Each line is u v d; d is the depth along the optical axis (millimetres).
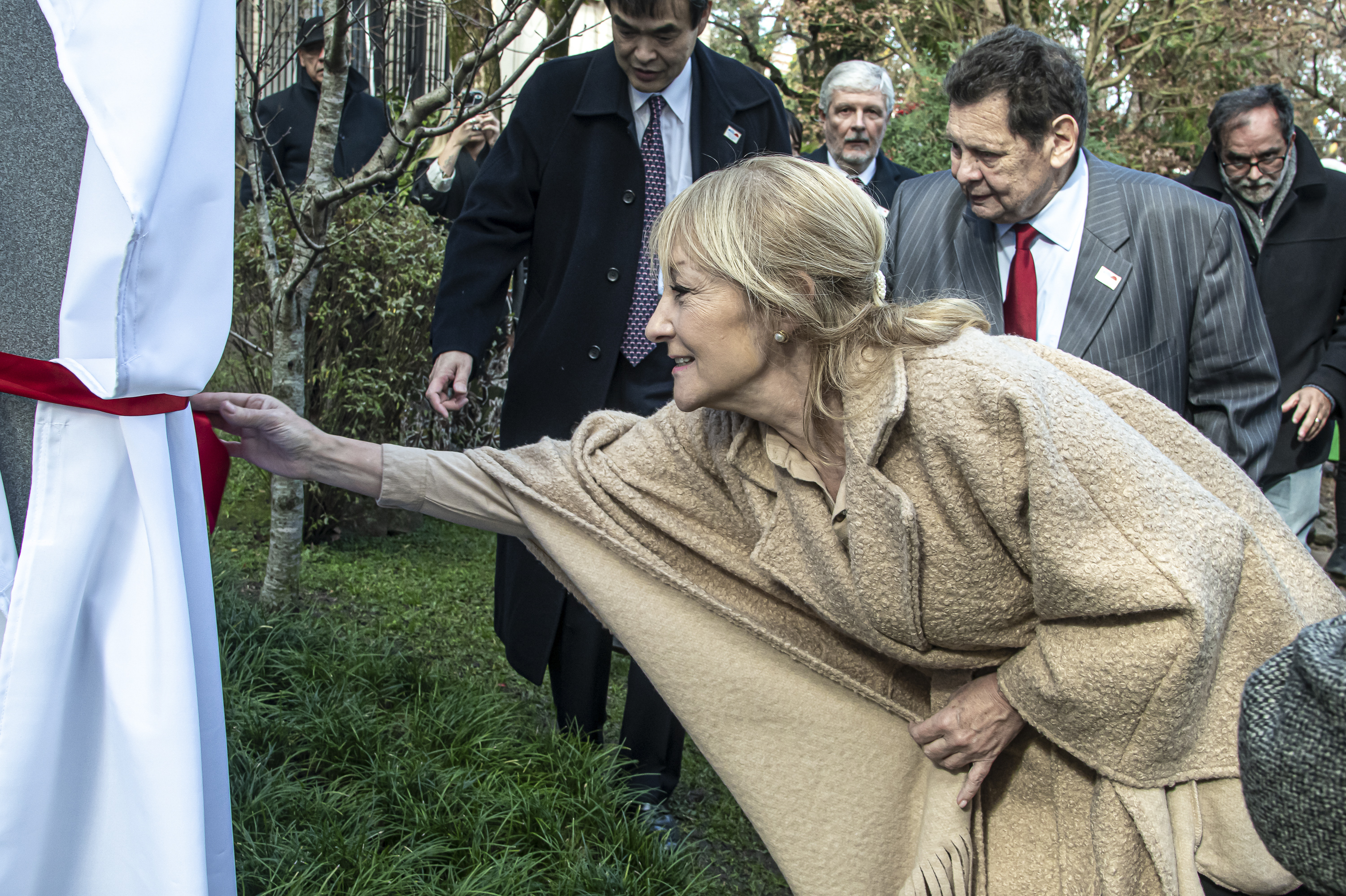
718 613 1952
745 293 1682
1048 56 2453
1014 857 1852
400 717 3023
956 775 1836
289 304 3479
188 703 1422
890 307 1729
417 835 2482
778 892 2738
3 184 1333
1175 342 2590
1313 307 4031
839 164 4617
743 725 1949
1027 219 2625
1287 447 3998
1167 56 11875
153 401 1424
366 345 4793
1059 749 1780
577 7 2971
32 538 1360
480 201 3045
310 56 5113
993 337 1880
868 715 1932
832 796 1925
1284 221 4047
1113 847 1666
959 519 1636
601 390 2969
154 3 1253
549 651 2988
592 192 2977
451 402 2949
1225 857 1687
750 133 3150
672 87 3016
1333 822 916
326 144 3332
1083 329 2568
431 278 4777
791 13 12133
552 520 2008
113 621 1430
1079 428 1586
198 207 1413
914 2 11500
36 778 1360
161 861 1402
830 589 1797
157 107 1261
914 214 2887
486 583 4637
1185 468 1808
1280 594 1645
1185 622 1527
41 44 1313
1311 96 12672
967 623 1716
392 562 4773
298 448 1958
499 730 2955
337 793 2553
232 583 3787
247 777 2490
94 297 1332
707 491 1976
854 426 1665
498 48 3070
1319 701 929
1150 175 2684
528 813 2584
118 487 1415
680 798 3191
